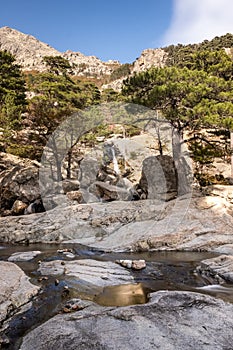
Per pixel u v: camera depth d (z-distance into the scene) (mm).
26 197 12953
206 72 12914
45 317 4062
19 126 16688
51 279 5586
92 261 6883
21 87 20109
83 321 3719
